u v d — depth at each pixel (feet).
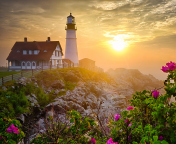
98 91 120.57
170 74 12.34
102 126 13.70
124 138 12.86
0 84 68.59
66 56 215.92
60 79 102.78
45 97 77.97
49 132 13.57
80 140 13.85
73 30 214.07
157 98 12.78
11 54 177.78
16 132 13.03
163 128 10.80
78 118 14.32
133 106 14.61
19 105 59.52
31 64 173.17
